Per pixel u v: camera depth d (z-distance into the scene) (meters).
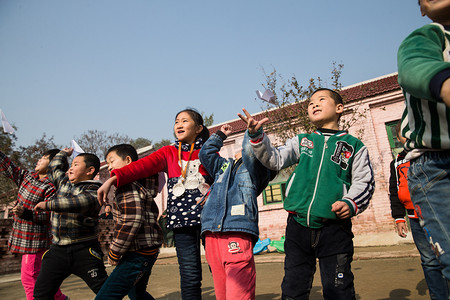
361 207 1.84
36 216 3.01
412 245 7.29
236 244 2.00
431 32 0.98
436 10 1.05
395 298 2.98
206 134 2.84
